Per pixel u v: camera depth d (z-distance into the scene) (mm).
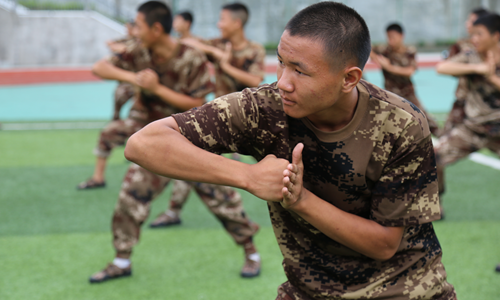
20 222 4441
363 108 1493
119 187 5527
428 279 1679
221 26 5297
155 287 3279
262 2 21922
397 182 1529
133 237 3363
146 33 3203
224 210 3389
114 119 5535
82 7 18422
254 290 3242
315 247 1733
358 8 22656
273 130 1544
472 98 4254
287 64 1325
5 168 6207
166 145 1432
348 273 1693
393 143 1499
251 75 5207
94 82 15320
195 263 3662
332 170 1567
